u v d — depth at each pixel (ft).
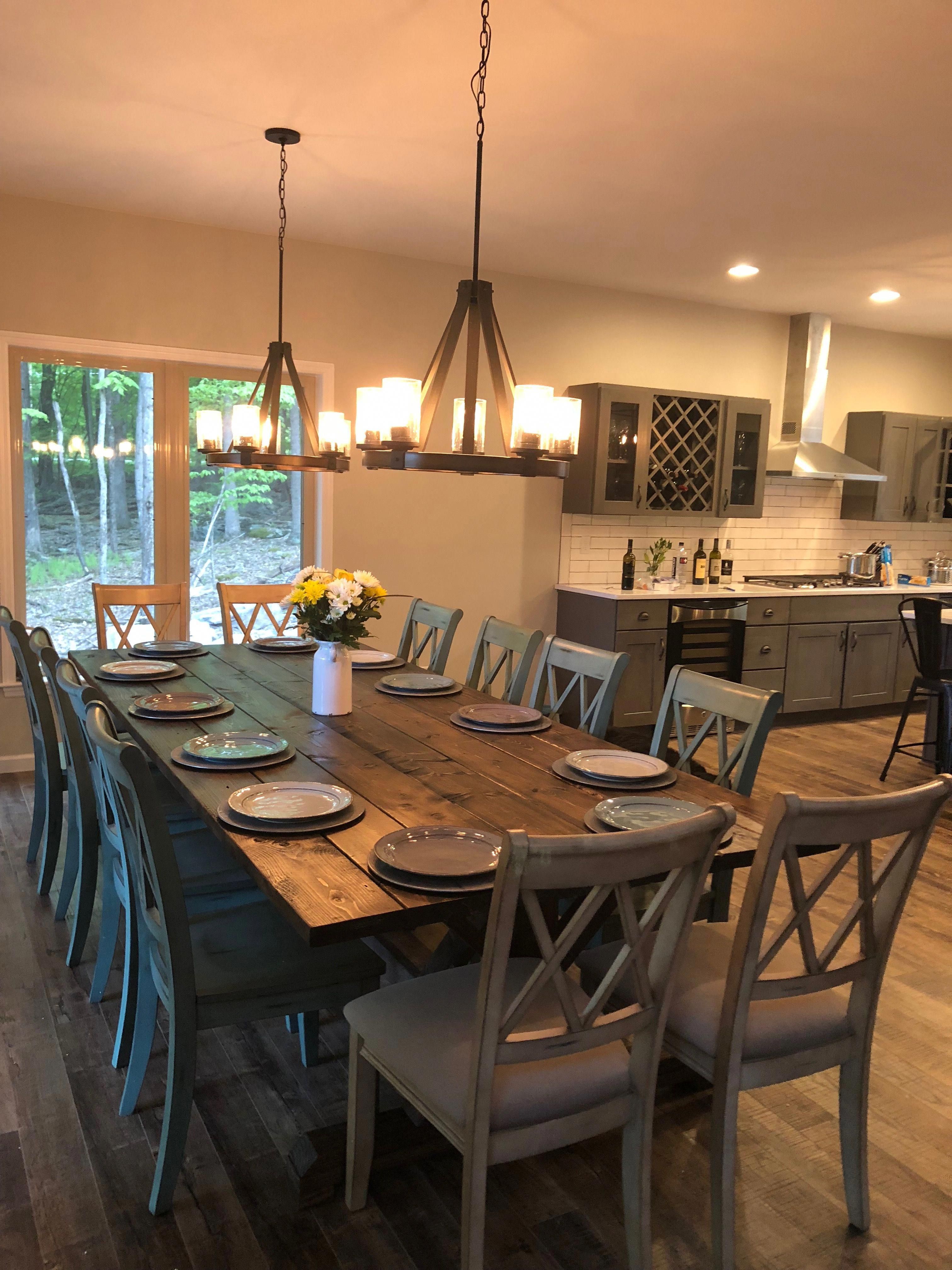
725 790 7.36
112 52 9.58
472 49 9.30
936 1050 8.30
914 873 5.71
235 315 16.14
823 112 10.56
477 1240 4.91
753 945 5.39
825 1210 6.38
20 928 10.11
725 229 15.14
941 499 23.43
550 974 4.80
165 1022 8.50
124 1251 5.82
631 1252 5.52
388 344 17.49
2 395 14.76
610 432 18.92
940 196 13.29
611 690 9.39
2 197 14.29
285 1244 5.91
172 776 7.41
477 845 5.89
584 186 13.24
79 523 15.94
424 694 10.50
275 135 11.64
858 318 21.83
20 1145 6.75
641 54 9.32
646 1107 5.39
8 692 15.37
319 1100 7.36
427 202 14.20
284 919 6.92
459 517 18.69
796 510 22.86
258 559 17.44
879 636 21.26
